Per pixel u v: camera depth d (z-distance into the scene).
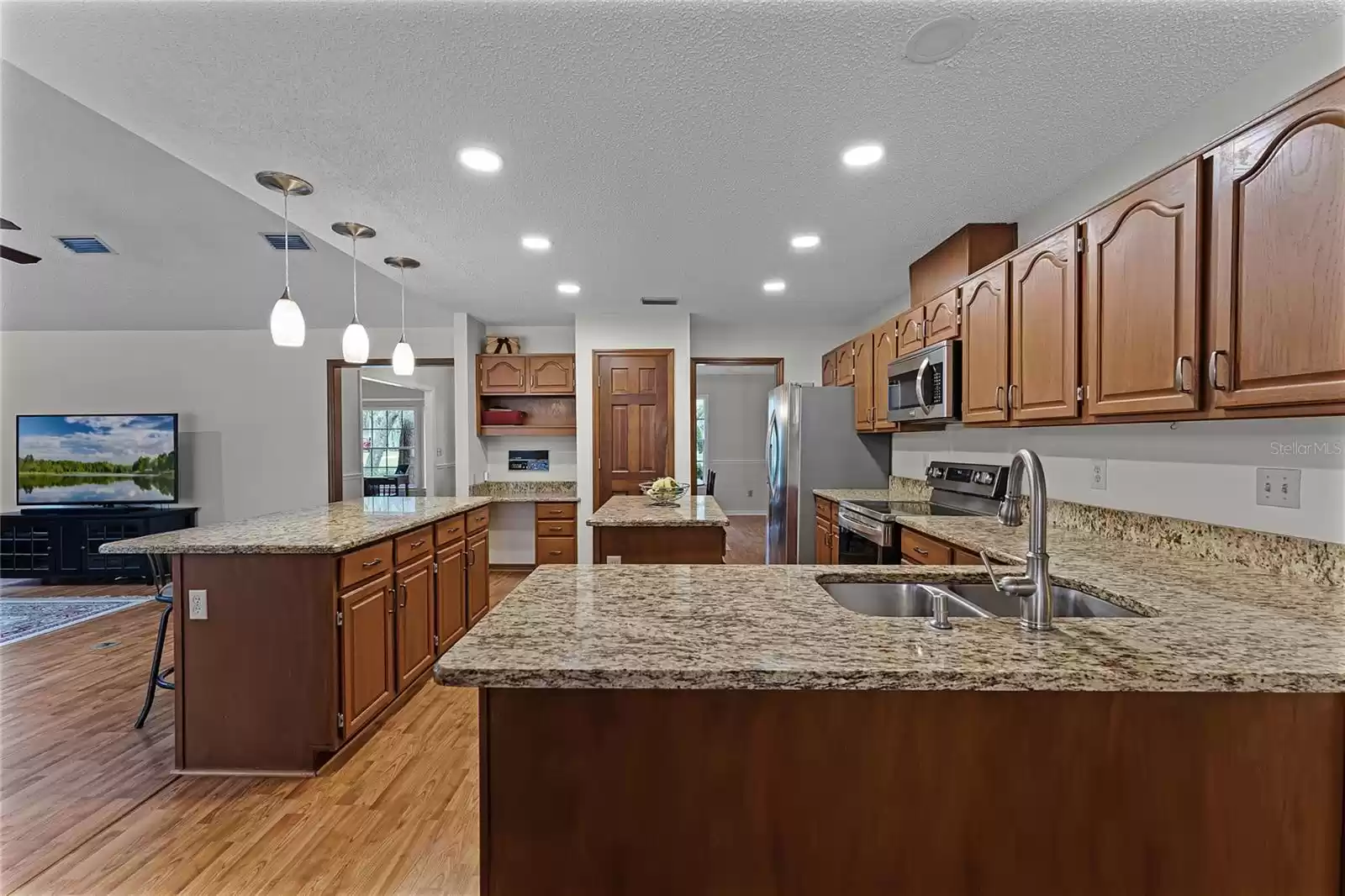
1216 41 1.51
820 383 5.52
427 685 2.97
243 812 1.96
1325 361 1.16
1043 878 1.04
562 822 1.07
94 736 2.46
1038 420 2.18
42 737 2.46
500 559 5.55
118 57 1.55
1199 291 1.46
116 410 5.41
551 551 5.14
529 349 5.54
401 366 3.39
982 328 2.55
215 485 5.43
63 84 1.67
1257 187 1.30
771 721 1.05
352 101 1.77
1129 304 1.71
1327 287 1.16
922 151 2.11
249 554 2.18
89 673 3.10
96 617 4.05
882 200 2.54
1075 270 1.95
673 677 0.97
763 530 8.27
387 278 4.54
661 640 1.10
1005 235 2.85
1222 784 1.02
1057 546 2.06
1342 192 1.13
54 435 5.17
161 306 4.95
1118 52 1.56
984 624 1.20
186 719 2.21
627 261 3.44
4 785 2.12
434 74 1.64
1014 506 1.21
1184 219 1.50
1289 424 1.57
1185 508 1.90
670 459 5.05
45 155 3.08
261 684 2.20
